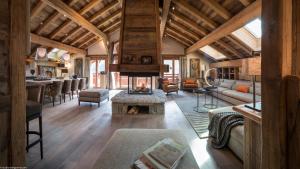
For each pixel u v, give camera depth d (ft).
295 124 3.02
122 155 5.14
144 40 14.16
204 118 14.30
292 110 3.07
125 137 6.46
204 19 18.93
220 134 9.10
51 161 7.47
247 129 6.56
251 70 6.08
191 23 22.13
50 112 16.20
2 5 3.28
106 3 22.26
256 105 6.61
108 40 33.06
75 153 8.22
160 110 15.67
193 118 14.33
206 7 17.70
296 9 3.19
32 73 22.48
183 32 28.14
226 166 7.23
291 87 3.09
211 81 27.09
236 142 7.96
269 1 3.49
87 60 35.99
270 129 3.48
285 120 3.17
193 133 11.01
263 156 3.71
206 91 18.76
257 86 18.75
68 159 7.66
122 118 14.43
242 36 19.89
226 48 24.90
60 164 7.25
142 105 15.96
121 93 18.58
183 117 14.82
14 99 3.52
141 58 14.02
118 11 25.05
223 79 28.91
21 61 3.71
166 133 6.88
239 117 9.05
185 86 31.78
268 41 3.54
